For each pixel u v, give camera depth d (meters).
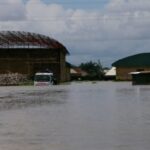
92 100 29.48
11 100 30.03
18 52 98.31
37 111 21.58
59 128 15.13
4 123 16.75
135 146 11.52
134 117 18.17
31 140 12.69
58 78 98.38
